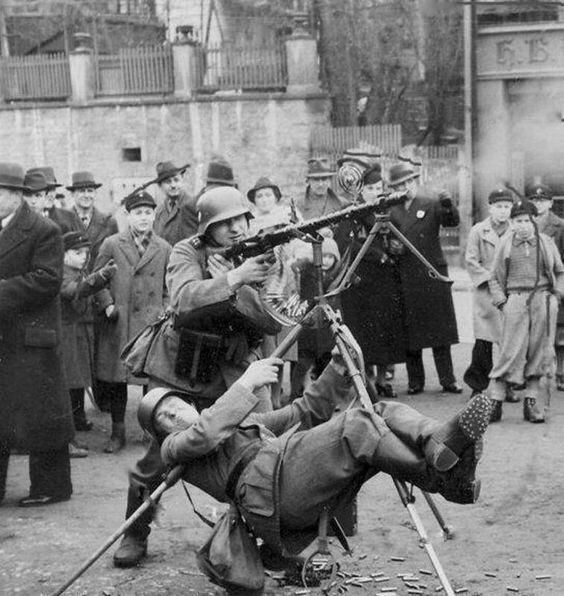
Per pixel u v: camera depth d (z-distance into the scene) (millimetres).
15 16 34781
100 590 6695
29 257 8625
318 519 5895
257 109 28984
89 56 30766
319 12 29547
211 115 29359
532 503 8281
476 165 25906
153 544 7500
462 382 13617
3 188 8633
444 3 27594
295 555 5930
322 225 6434
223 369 6973
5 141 31672
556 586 6512
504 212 12297
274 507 5766
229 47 29578
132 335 10820
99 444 11000
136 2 34406
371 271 12625
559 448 10070
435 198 12836
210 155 29453
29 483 9500
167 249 11086
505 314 11281
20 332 8602
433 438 5547
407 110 29250
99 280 10602
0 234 8648
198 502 8516
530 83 25750
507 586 6520
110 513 8383
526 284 11227
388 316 12633
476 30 25781
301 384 11703
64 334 11148
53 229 8672
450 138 28203
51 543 7605
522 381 11227
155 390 6348
